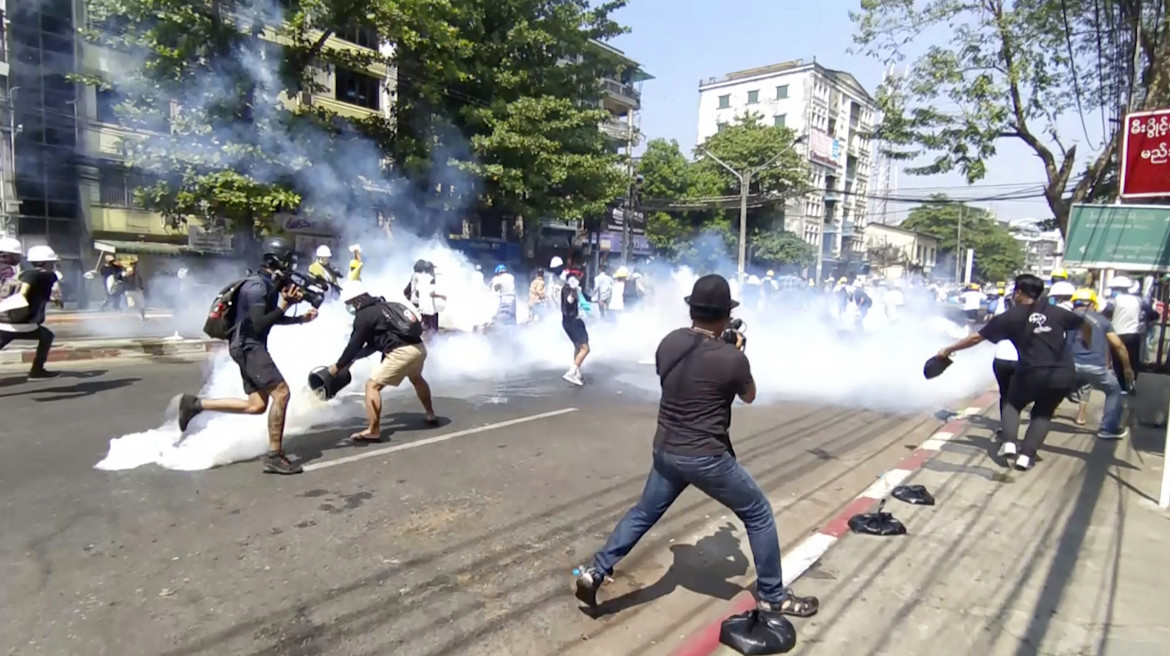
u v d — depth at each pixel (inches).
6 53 758.5
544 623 129.2
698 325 127.0
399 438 249.0
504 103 818.2
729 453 124.2
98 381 340.5
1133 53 379.6
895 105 598.5
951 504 197.2
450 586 141.6
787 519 185.6
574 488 203.3
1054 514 189.2
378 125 765.3
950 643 122.8
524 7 853.8
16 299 320.5
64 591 133.1
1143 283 466.9
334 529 167.2
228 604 130.5
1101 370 276.7
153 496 184.7
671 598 140.8
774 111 2498.8
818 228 2370.8
